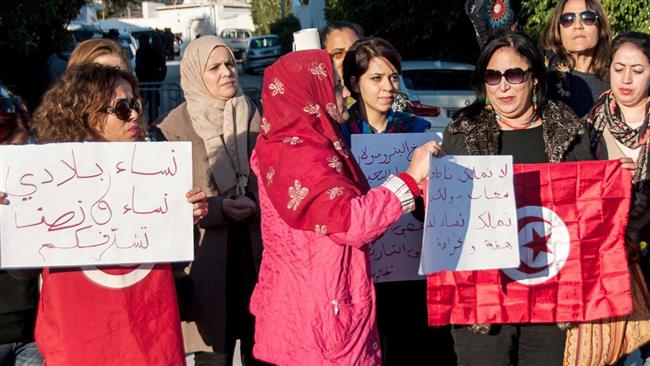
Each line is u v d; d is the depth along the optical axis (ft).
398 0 49.65
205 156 13.58
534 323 12.00
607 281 11.80
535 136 12.07
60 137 10.54
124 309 10.13
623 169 11.73
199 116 13.60
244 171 13.65
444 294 11.59
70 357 10.03
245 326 13.70
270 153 9.99
